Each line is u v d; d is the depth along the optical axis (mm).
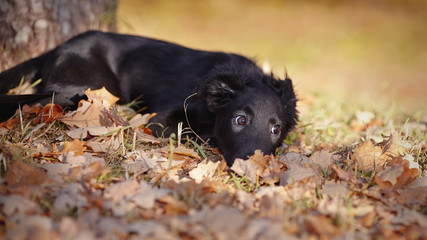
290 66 15648
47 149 4375
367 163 4840
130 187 3688
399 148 5094
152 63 6074
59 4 6691
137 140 4965
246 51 16781
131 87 6051
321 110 7324
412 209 3812
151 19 19688
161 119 5590
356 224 3402
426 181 4262
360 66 16953
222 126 5129
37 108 5020
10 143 4336
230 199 3697
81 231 2947
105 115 4973
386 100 10414
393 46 20156
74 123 4898
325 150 5219
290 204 3682
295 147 5469
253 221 3180
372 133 6047
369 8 25969
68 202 3389
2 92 5855
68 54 5785
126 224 3160
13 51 6500
